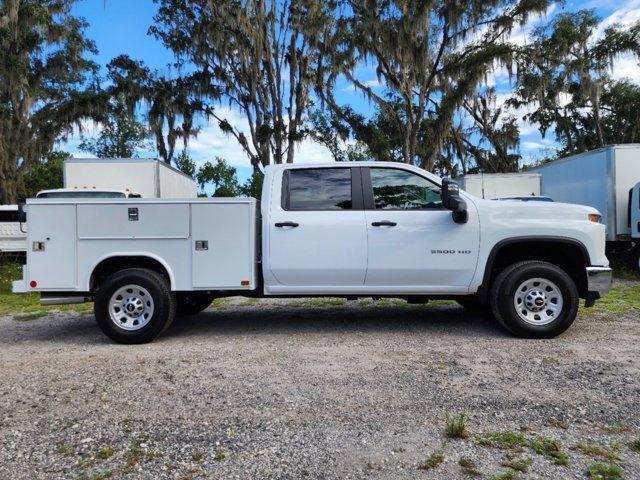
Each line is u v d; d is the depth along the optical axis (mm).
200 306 7035
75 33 22781
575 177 13242
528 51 20250
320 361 4547
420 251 5430
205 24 23750
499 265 5754
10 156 21500
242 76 25141
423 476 2527
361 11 20781
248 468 2635
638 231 10922
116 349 5180
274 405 3486
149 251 5441
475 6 18984
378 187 5566
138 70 24156
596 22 22766
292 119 25828
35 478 2559
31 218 5398
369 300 8133
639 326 5805
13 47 20406
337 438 2963
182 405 3514
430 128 23141
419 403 3475
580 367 4211
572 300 5234
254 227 5508
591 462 2631
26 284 5414
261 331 5953
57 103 23688
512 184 15367
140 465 2682
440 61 22328
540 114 27578
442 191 5215
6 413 3412
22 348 5332
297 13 23828
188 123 25156
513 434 2959
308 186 5594
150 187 13922
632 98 25578
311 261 5453
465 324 6125
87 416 3344
